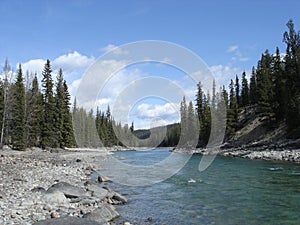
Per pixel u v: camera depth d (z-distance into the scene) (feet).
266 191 46.62
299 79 151.74
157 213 35.24
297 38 158.61
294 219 32.04
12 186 42.73
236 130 179.32
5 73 135.03
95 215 31.14
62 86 154.51
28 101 143.95
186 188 51.01
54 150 136.98
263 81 187.01
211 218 33.01
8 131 137.39
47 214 30.27
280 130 150.41
